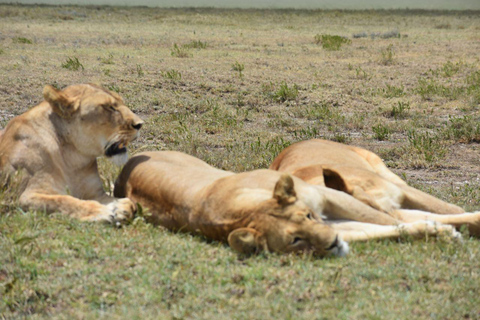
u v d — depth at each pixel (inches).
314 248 274.2
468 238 312.2
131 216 340.2
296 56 1224.8
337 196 307.0
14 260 289.3
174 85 863.7
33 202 346.0
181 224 319.3
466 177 515.2
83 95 357.7
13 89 795.4
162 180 337.7
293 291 248.2
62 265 285.0
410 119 721.6
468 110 768.3
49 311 250.2
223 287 255.6
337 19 2436.0
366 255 283.7
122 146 360.8
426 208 345.1
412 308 236.1
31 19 2102.6
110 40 1425.9
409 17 2610.7
